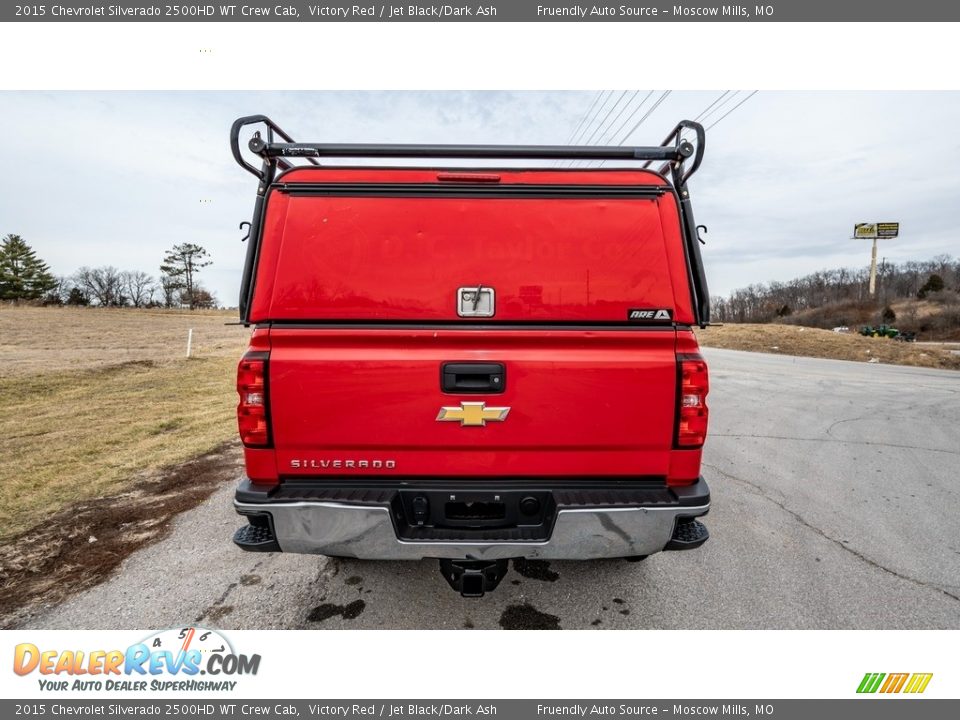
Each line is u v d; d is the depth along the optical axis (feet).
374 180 7.28
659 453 7.34
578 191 7.32
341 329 7.08
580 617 8.61
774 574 9.91
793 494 14.29
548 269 7.19
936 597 9.20
